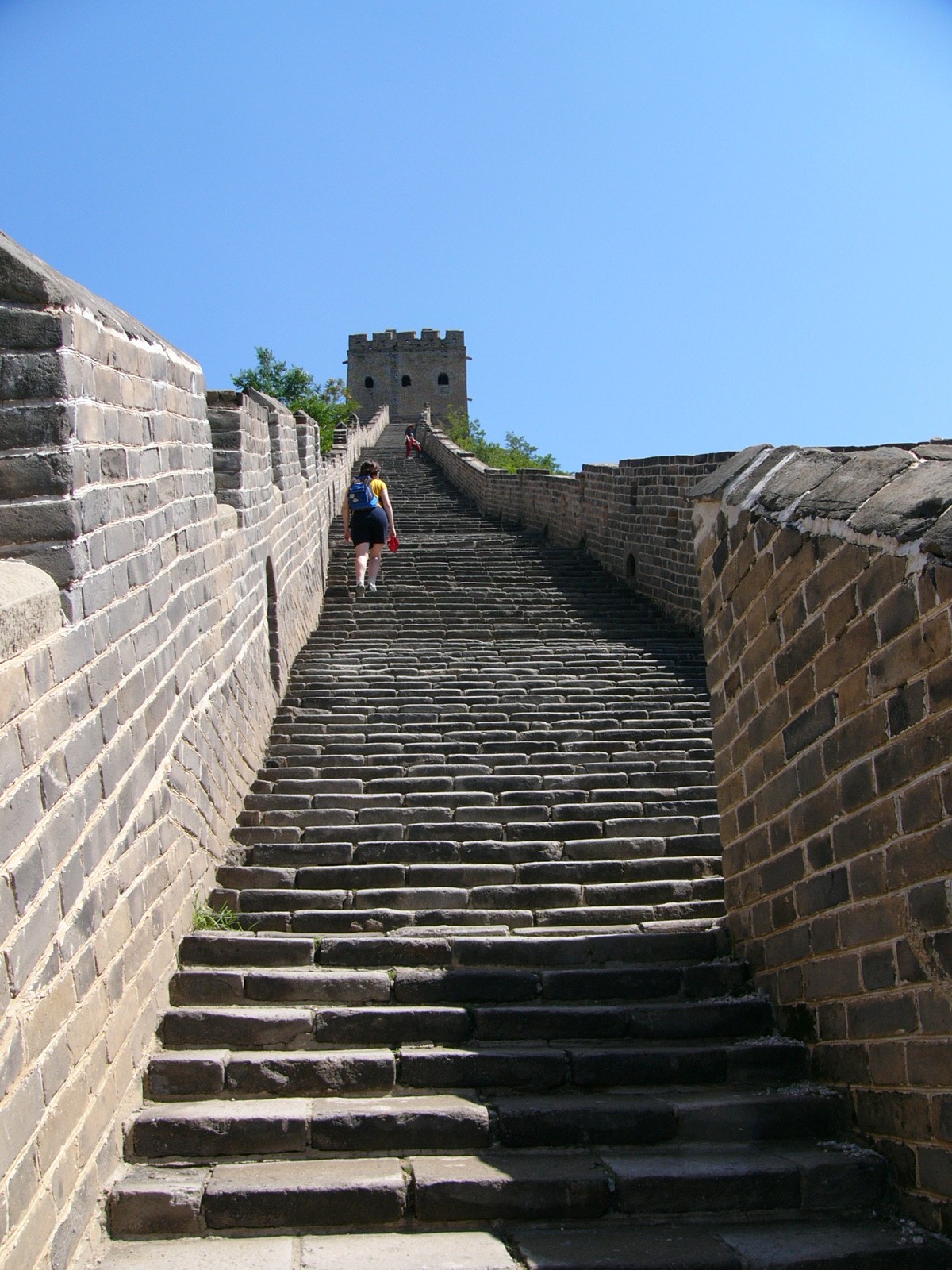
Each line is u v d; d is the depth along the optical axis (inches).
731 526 227.6
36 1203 135.6
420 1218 160.9
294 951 222.8
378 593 610.5
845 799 178.7
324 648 503.8
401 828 289.1
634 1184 163.3
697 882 259.3
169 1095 185.5
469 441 1899.6
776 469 216.4
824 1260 148.6
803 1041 196.5
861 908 174.6
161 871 209.9
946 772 148.9
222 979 209.8
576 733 370.9
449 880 263.7
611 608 597.0
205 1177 165.0
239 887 261.1
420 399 2878.9
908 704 158.7
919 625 155.0
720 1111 180.2
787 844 202.2
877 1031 170.4
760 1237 156.5
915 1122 159.9
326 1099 185.9
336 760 347.3
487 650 505.0
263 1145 173.5
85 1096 156.7
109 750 179.0
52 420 165.0
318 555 589.6
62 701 156.9
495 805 310.7
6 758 134.5
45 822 147.7
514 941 226.2
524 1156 174.4
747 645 220.1
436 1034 202.5
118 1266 147.3
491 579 659.4
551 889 253.8
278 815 298.2
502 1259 149.3
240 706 313.6
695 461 549.6
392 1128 176.1
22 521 163.8
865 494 173.3
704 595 247.9
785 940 203.6
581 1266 147.3
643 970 218.2
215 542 286.5
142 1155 171.8
